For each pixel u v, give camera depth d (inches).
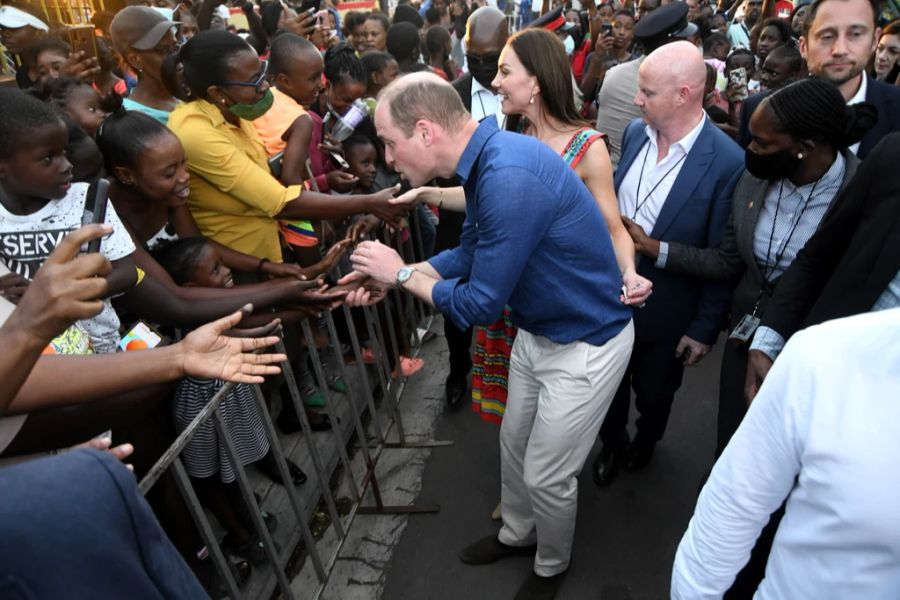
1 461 52.2
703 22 284.4
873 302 60.9
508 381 97.1
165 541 31.7
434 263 90.0
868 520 35.2
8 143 59.7
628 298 83.7
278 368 56.6
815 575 39.5
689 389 143.3
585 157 90.5
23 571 24.6
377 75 151.0
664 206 96.4
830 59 96.4
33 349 38.3
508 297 71.2
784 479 40.9
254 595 91.7
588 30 304.5
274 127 102.1
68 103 101.0
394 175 143.2
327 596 94.9
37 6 159.2
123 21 101.2
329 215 95.3
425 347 157.0
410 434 128.4
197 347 54.1
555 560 91.8
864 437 34.8
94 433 57.6
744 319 88.0
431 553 101.8
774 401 39.9
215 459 86.6
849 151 78.3
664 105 90.8
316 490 108.9
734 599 62.3
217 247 93.7
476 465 119.9
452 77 224.4
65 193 66.5
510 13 448.1
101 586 26.7
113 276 66.4
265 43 181.2
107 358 51.6
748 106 113.1
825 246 69.6
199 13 160.4
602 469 115.0
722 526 45.1
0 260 60.6
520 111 95.0
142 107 105.3
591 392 81.0
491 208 68.2
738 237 87.7
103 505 27.2
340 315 137.6
